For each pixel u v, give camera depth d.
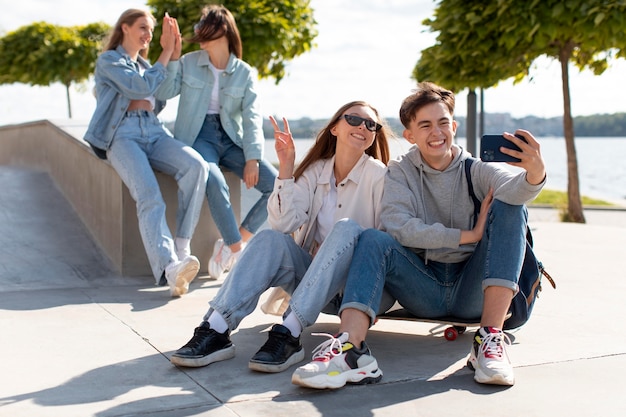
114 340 3.10
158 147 4.50
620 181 32.62
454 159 2.91
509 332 3.27
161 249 4.18
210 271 4.66
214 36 4.67
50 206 5.84
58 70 15.27
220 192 4.54
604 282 4.67
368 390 2.47
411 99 2.87
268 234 2.86
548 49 9.92
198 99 4.69
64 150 6.15
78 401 2.31
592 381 2.57
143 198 4.28
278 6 9.05
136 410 2.23
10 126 8.58
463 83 10.00
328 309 3.06
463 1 9.20
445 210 2.93
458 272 2.92
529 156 2.52
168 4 9.16
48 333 3.20
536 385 2.53
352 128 3.00
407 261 2.76
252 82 4.82
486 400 2.37
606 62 10.49
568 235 7.46
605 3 8.20
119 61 4.34
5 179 6.41
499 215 2.66
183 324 3.41
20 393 2.39
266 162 4.86
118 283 4.48
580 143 123.62
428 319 3.02
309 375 2.40
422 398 2.39
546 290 4.37
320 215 3.13
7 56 15.35
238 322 2.82
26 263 4.66
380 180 3.02
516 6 8.55
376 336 3.24
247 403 2.31
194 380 2.55
